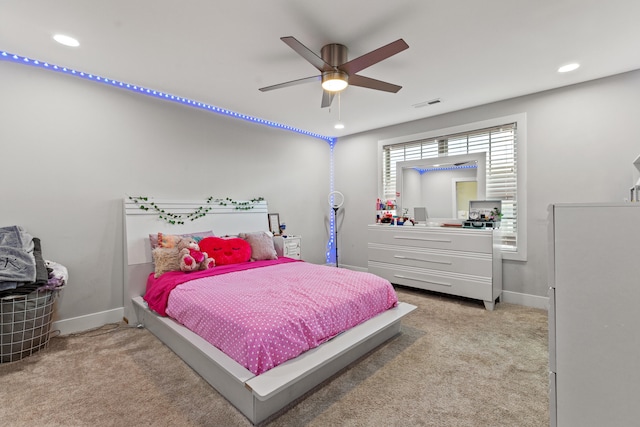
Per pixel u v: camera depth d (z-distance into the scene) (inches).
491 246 131.0
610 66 109.0
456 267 141.6
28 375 79.6
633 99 113.5
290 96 136.5
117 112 122.0
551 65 107.9
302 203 199.2
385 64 106.3
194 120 145.4
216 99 140.3
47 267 96.6
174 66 107.0
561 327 39.9
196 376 79.6
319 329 76.7
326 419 63.7
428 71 112.0
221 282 100.7
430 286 150.6
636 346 35.0
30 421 62.6
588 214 37.7
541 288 134.8
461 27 84.4
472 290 136.5
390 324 93.1
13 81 100.0
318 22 81.5
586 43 93.1
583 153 123.8
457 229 141.3
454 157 160.4
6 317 85.4
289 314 73.5
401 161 181.5
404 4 74.4
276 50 96.0
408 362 86.9
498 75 115.8
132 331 109.8
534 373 81.4
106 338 103.4
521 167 138.1
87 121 114.8
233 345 69.2
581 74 115.6
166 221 132.2
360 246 204.5
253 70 110.2
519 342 99.7
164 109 135.3
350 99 140.5
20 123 101.3
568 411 39.3
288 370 65.0
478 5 74.9
